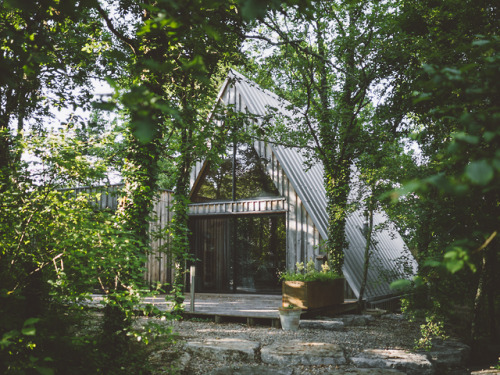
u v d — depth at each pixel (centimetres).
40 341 328
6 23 278
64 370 351
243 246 1516
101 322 539
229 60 646
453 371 697
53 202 387
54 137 398
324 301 1038
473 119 162
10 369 298
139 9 618
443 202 267
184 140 682
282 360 661
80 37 614
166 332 434
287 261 1395
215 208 1553
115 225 434
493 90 171
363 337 864
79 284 395
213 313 996
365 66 1031
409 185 126
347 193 1193
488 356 780
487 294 822
